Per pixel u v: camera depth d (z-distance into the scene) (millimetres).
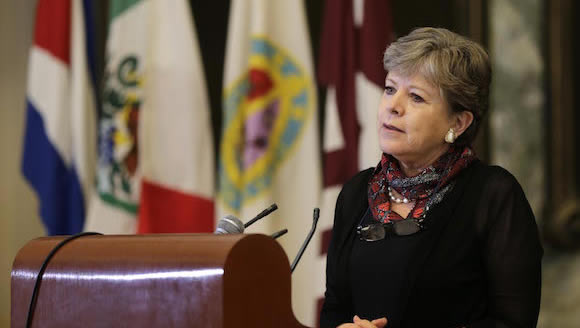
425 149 5242
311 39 12875
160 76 12086
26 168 12586
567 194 12570
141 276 4160
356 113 11672
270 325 4055
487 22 12688
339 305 5484
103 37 13172
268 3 11945
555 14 12688
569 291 12375
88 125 12820
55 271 4578
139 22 12125
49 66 12594
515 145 12672
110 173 11953
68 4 12742
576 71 12688
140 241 4344
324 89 12734
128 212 11977
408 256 5078
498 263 4965
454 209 5141
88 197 12750
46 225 12445
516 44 12734
